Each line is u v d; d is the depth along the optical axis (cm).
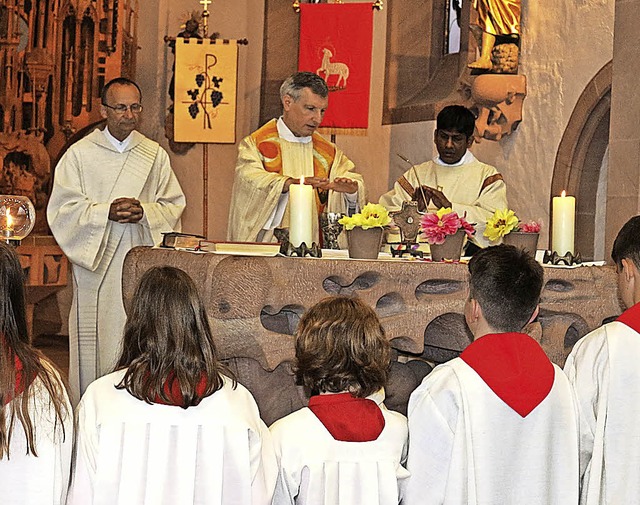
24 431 220
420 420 253
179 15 956
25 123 859
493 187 530
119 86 514
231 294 306
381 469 251
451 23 822
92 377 507
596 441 271
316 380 252
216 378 242
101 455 235
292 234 333
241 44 891
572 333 357
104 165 518
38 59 853
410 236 367
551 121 686
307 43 760
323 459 250
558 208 362
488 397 249
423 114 804
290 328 332
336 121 758
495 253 260
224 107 850
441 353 363
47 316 895
